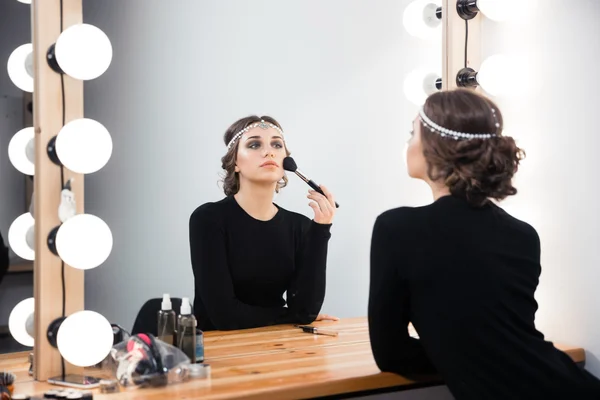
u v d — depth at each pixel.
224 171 1.82
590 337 1.77
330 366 1.52
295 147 1.93
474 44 2.04
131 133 1.68
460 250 1.40
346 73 2.01
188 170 1.77
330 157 1.98
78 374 1.47
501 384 1.34
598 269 1.74
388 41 2.06
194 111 1.78
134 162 1.69
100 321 1.42
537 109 1.89
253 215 1.86
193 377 1.42
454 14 2.02
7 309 1.55
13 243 1.56
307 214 1.93
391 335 1.43
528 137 1.92
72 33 1.42
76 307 1.48
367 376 1.43
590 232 1.76
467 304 1.37
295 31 1.94
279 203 1.89
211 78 1.81
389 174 2.07
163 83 1.73
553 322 1.86
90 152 1.42
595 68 1.73
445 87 2.02
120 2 1.67
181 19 1.77
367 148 2.04
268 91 1.89
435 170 1.47
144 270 1.70
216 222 1.80
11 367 1.55
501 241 1.43
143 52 1.70
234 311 1.82
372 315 1.43
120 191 1.67
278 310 1.90
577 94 1.78
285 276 1.90
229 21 1.84
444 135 1.44
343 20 2.00
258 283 1.87
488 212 1.46
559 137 1.83
